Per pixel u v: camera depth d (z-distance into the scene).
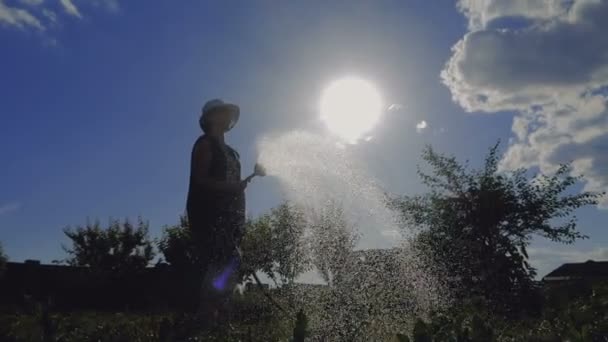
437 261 5.42
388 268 3.92
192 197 4.66
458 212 9.23
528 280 5.57
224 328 3.71
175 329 2.86
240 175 4.92
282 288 4.20
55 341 2.55
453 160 9.84
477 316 2.14
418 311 3.74
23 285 17.12
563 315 2.87
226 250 4.49
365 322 3.37
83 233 17.66
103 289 16.98
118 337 2.79
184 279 13.19
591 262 22.33
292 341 2.18
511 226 9.71
